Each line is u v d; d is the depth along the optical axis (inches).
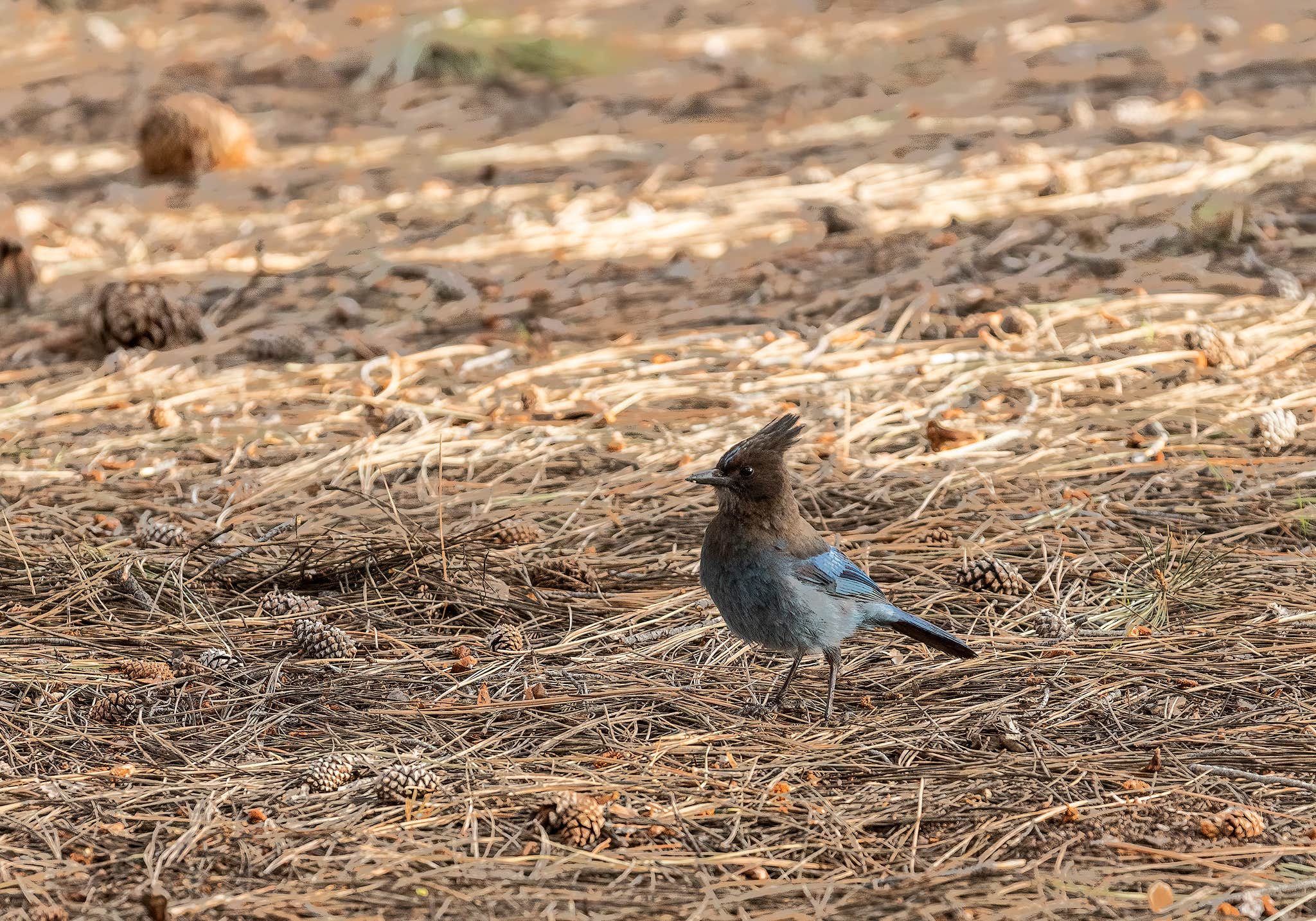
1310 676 334.0
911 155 856.9
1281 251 661.9
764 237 735.7
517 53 1106.1
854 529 435.5
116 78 1133.7
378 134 984.9
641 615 384.8
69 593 392.8
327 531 433.1
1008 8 1208.8
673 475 470.6
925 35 1146.7
